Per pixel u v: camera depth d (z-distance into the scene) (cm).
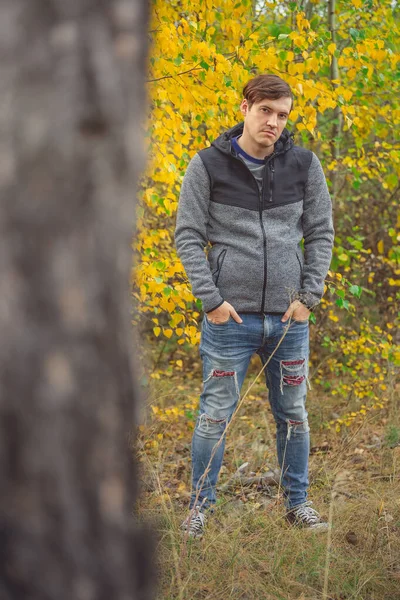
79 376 91
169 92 344
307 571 240
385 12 492
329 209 290
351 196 596
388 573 240
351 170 484
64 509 91
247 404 514
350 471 364
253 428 443
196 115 370
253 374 592
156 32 324
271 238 274
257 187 276
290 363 283
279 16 512
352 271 586
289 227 280
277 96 265
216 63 341
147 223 425
